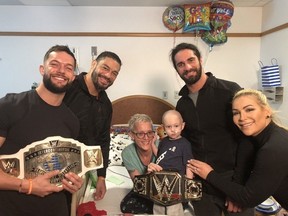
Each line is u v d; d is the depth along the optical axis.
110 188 1.87
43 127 1.16
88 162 1.28
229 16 2.91
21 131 1.11
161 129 2.15
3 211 1.09
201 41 3.28
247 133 1.23
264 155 1.13
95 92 1.67
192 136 1.69
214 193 1.56
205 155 1.62
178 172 1.46
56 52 1.16
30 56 3.26
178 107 1.75
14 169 1.09
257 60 3.34
